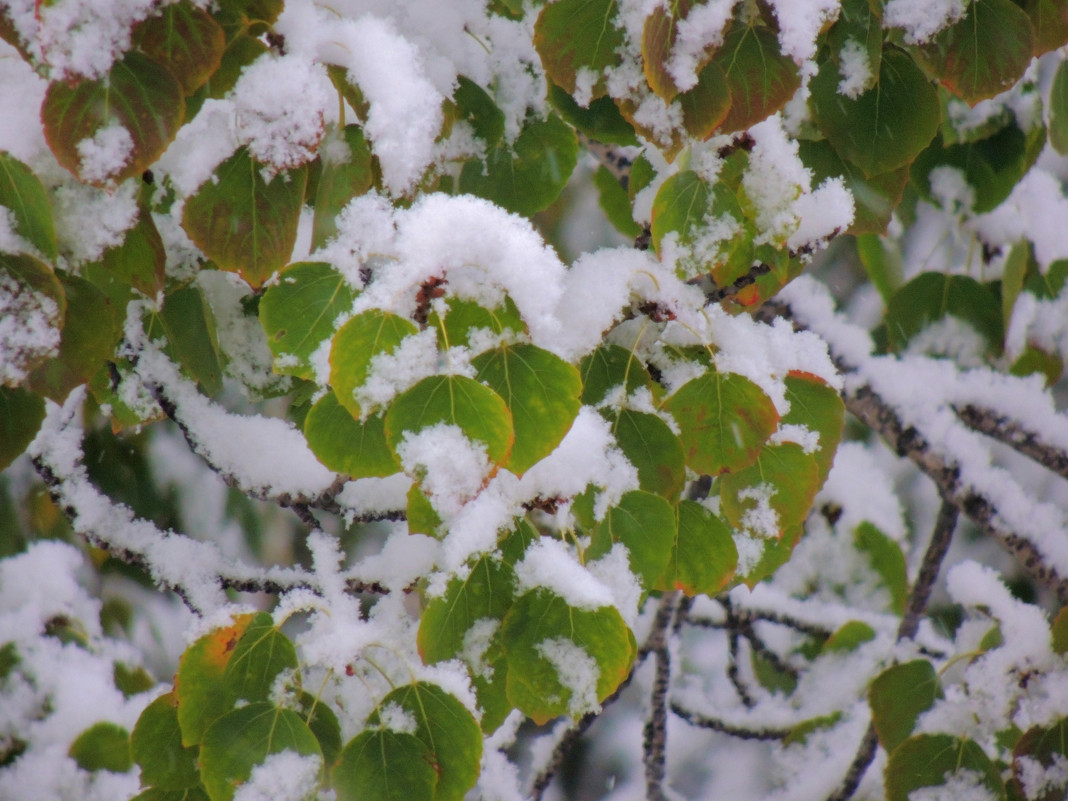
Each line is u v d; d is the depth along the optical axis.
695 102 2.43
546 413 2.37
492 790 2.67
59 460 2.59
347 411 2.38
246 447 2.55
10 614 2.73
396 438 2.35
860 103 2.49
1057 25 2.49
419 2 2.50
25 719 2.67
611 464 2.43
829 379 2.51
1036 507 2.73
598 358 2.45
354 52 2.42
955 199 2.70
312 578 2.60
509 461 2.37
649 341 2.47
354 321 2.36
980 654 2.62
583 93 2.45
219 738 2.40
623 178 2.75
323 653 2.43
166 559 2.58
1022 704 2.60
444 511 2.35
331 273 2.40
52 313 2.38
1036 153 2.69
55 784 2.64
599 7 2.43
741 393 2.42
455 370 2.36
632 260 2.46
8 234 2.38
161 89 2.37
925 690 2.61
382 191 2.43
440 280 2.38
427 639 2.41
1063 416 2.81
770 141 2.46
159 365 2.55
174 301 2.50
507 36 2.52
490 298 2.38
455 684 2.42
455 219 2.39
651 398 2.45
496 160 2.52
